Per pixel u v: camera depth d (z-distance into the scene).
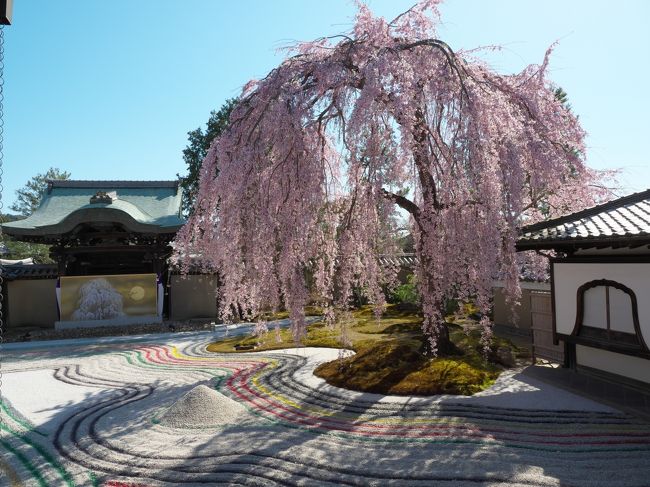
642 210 6.59
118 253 19.06
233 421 6.50
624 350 6.64
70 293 16.62
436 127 7.49
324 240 8.01
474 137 6.36
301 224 6.66
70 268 18.27
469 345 9.92
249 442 5.66
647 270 6.36
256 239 6.77
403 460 4.96
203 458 5.25
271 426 6.21
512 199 6.59
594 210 7.41
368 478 4.59
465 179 6.53
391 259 7.88
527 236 7.46
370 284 7.84
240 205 6.82
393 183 6.89
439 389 7.14
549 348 8.66
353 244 7.40
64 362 11.49
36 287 17.91
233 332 15.65
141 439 5.94
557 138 7.93
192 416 6.49
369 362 8.54
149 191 22.05
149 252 18.17
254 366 9.91
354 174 6.96
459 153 6.52
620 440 5.22
